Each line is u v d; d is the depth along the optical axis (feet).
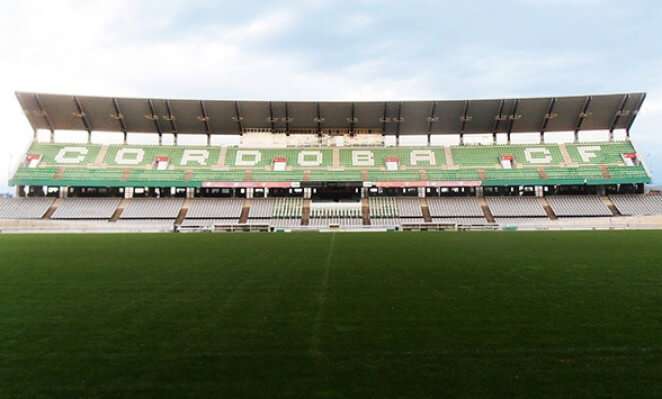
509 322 24.47
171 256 58.29
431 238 95.76
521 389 16.03
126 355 19.54
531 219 162.20
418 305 28.53
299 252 63.26
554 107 174.81
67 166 173.68
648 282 36.35
